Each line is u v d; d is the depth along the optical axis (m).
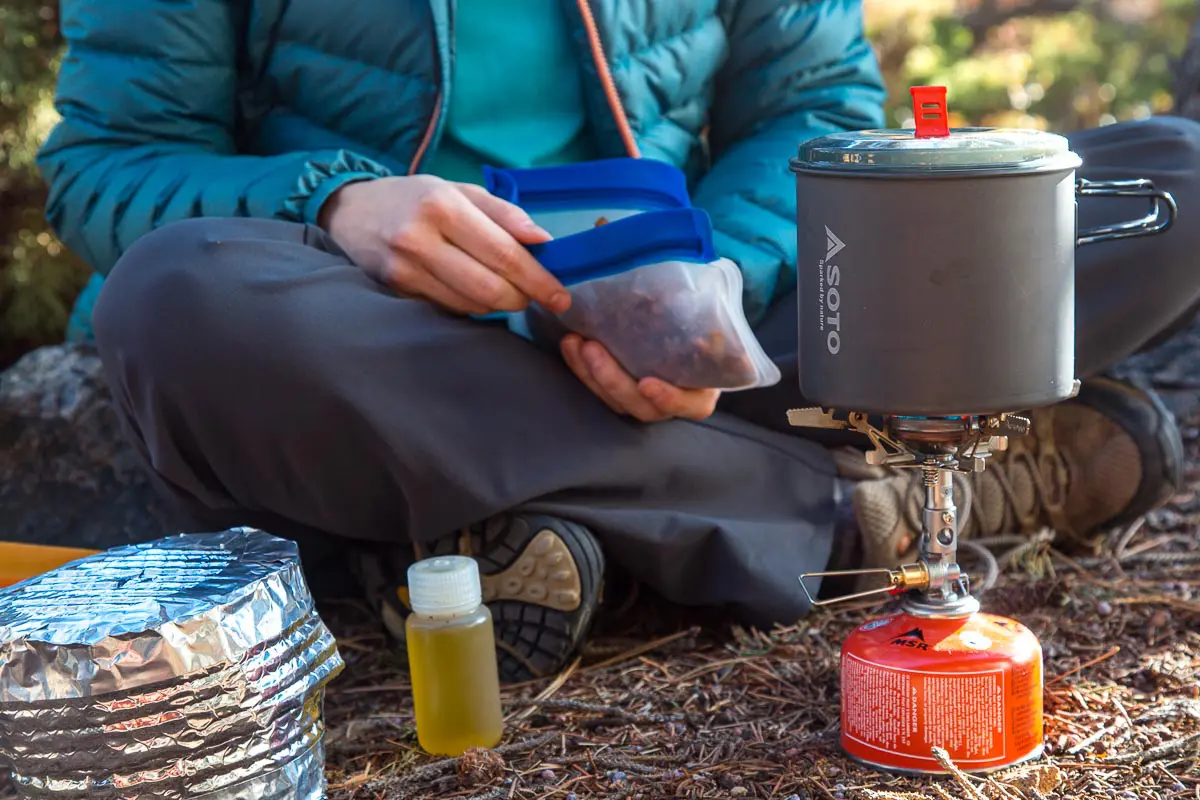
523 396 1.45
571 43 1.75
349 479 1.40
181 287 1.33
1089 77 6.34
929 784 1.15
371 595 1.55
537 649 1.46
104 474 1.95
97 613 0.99
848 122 1.96
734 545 1.52
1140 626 1.51
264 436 1.36
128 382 1.37
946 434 1.14
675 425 1.57
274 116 1.80
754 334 1.75
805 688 1.40
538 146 1.75
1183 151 1.59
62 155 1.72
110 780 0.98
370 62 1.70
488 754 1.23
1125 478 1.69
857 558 1.66
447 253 1.39
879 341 1.06
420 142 1.68
